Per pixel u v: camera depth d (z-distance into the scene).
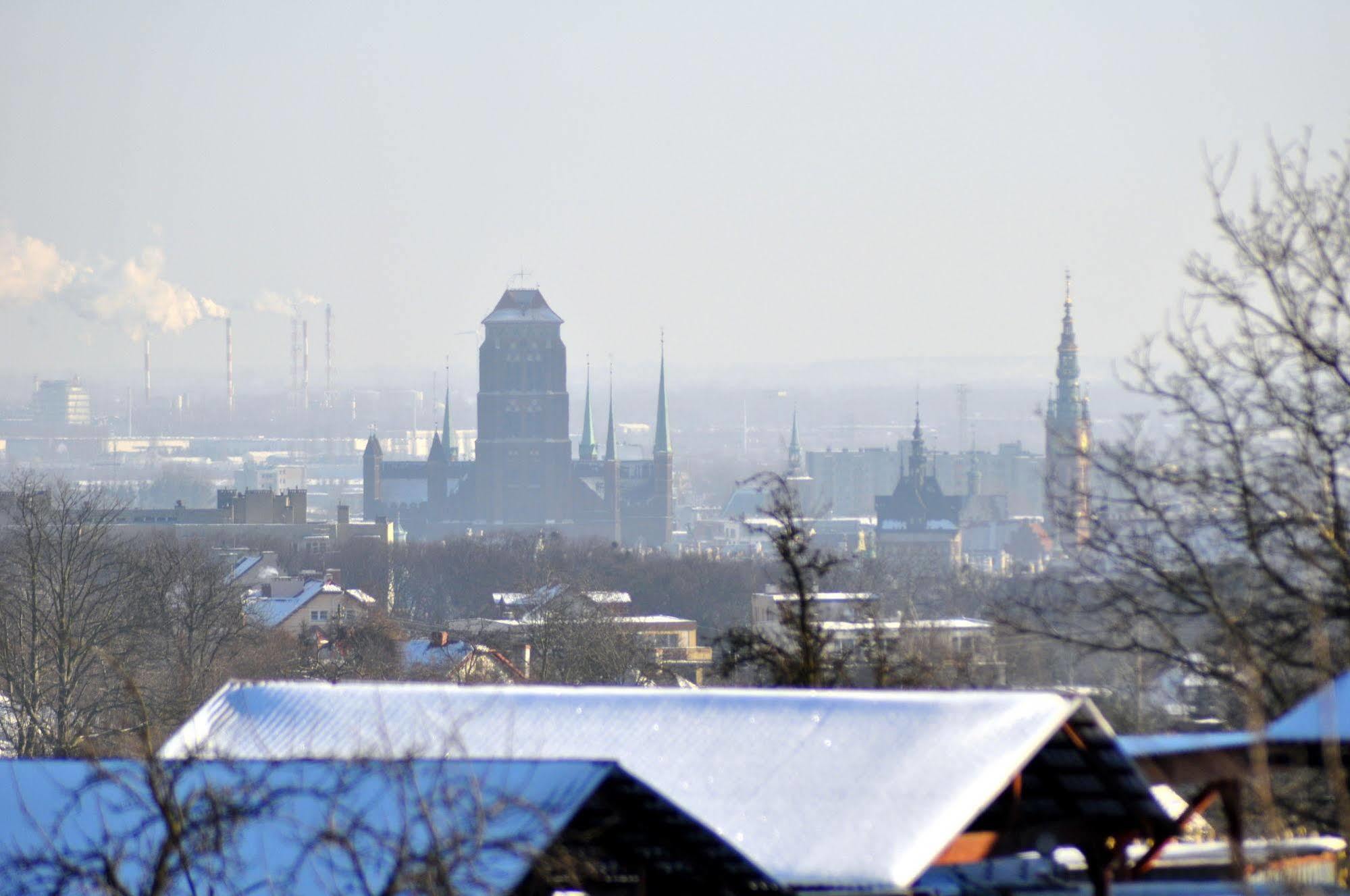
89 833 69.56
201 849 64.44
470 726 75.38
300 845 66.81
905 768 70.56
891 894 65.19
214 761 71.31
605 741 74.06
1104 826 76.62
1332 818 81.19
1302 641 92.81
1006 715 72.88
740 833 67.00
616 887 74.31
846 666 156.38
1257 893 75.00
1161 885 79.31
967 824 68.12
